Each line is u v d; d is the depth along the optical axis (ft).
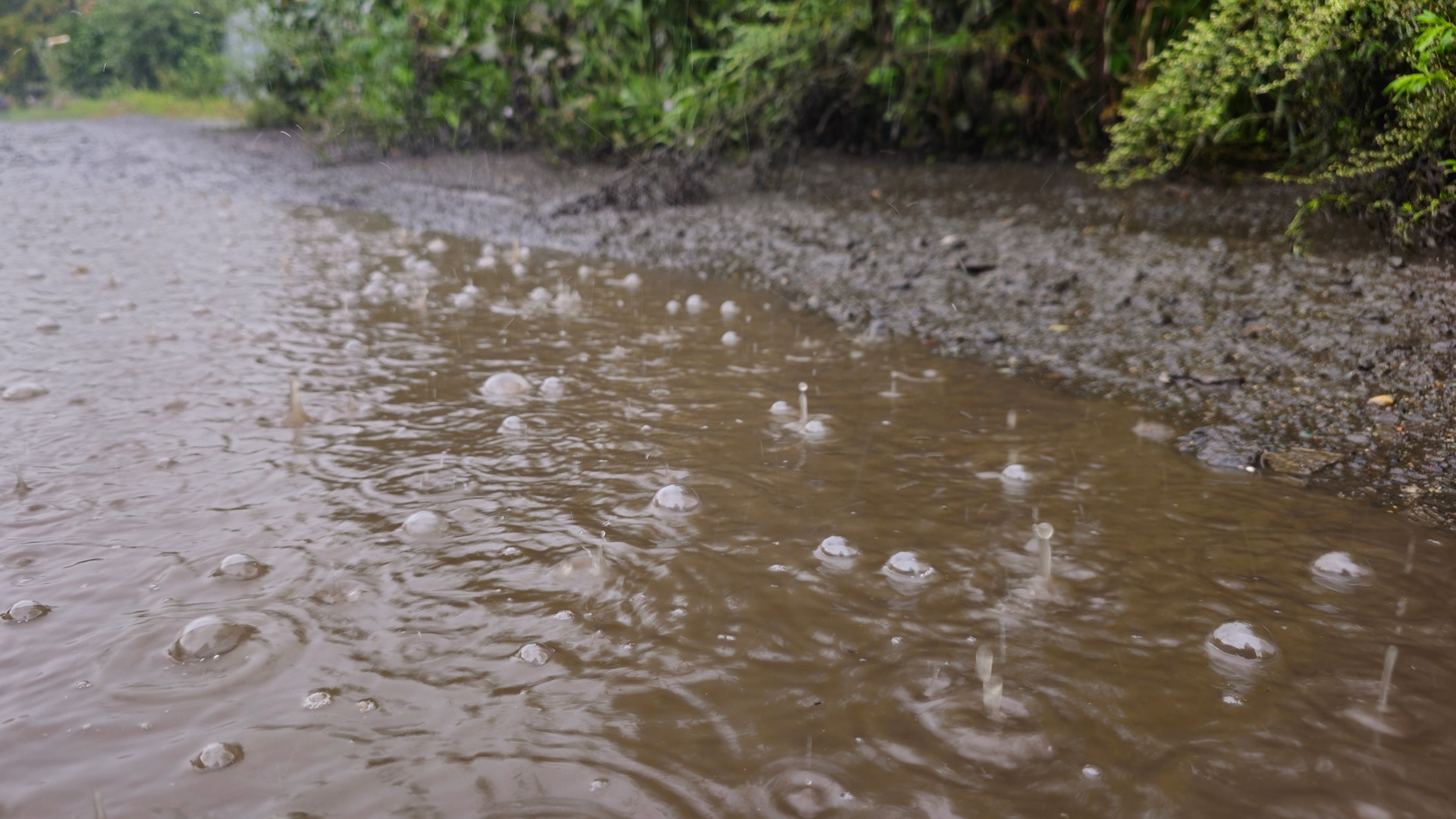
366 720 3.26
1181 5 11.07
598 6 15.97
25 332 7.92
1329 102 8.63
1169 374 6.97
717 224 12.50
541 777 2.99
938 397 6.73
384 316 8.79
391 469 5.39
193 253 11.44
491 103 17.74
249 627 3.79
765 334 8.34
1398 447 5.63
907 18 13.16
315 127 21.43
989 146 13.71
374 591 4.09
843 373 7.28
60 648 3.65
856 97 14.29
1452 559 4.42
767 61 14.03
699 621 3.89
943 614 3.96
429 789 2.93
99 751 3.09
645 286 10.22
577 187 15.15
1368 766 3.05
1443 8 6.87
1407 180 8.00
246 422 6.08
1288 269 8.26
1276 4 8.17
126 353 7.45
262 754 3.08
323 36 21.04
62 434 5.80
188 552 4.39
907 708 3.34
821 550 4.49
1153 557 4.46
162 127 24.88
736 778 2.99
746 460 5.58
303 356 7.52
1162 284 8.50
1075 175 12.21
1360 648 3.73
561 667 3.57
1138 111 9.87
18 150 20.99
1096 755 3.11
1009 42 12.67
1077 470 5.48
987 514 4.90
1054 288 8.86
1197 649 3.72
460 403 6.51
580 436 5.95
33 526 4.61
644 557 4.41
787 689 3.45
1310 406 6.24
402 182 16.43
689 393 6.79
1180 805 2.88
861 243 10.92
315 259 11.30
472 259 11.55
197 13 26.04
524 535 4.63
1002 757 3.09
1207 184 10.85
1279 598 4.09
